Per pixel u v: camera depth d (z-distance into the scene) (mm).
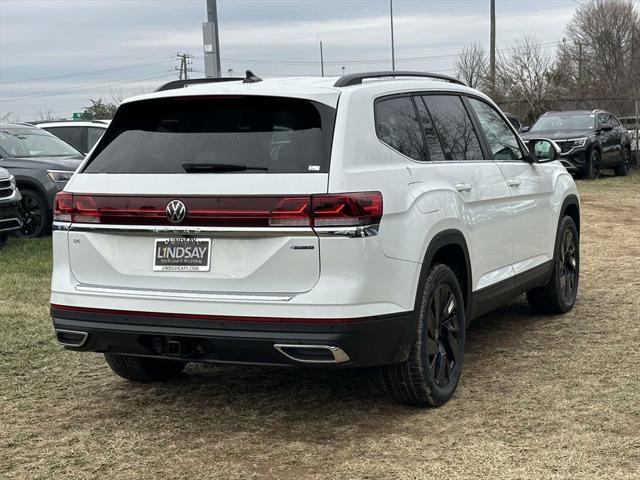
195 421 4699
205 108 4504
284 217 4027
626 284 8141
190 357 4312
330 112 4266
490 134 5922
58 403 5086
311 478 3850
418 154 4820
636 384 5012
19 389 5367
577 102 29672
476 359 5742
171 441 4398
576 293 7230
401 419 4602
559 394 4891
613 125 22469
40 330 6836
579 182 20531
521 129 22469
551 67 33062
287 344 4027
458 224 4914
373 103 4562
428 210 4578
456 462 3955
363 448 4191
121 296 4352
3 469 4074
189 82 5023
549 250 6617
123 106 4645
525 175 6184
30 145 13148
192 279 4242
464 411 4680
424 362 4535
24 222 11656
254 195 4074
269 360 4145
